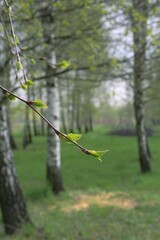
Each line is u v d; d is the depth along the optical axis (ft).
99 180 49.08
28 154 80.69
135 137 120.78
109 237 26.03
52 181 40.98
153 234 26.40
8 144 27.84
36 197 37.76
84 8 29.48
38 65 33.09
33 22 29.32
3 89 4.36
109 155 74.02
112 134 131.85
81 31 31.63
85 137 118.42
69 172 56.54
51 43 33.94
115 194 39.78
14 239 25.68
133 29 31.48
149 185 44.47
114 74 33.94
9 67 28.25
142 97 56.34
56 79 40.70
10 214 27.22
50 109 40.75
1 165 27.32
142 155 55.36
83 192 41.16
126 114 173.68
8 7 5.20
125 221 29.32
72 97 122.01
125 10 29.30
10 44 5.29
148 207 33.40
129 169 58.29
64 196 38.45
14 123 199.82
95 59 35.32
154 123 194.90
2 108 27.17
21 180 49.93
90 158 70.38
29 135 106.01
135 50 32.83
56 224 28.58
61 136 4.23
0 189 27.43
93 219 30.17
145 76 53.01
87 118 160.35
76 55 35.04
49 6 29.78
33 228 27.14
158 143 97.60
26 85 5.10
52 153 41.55
